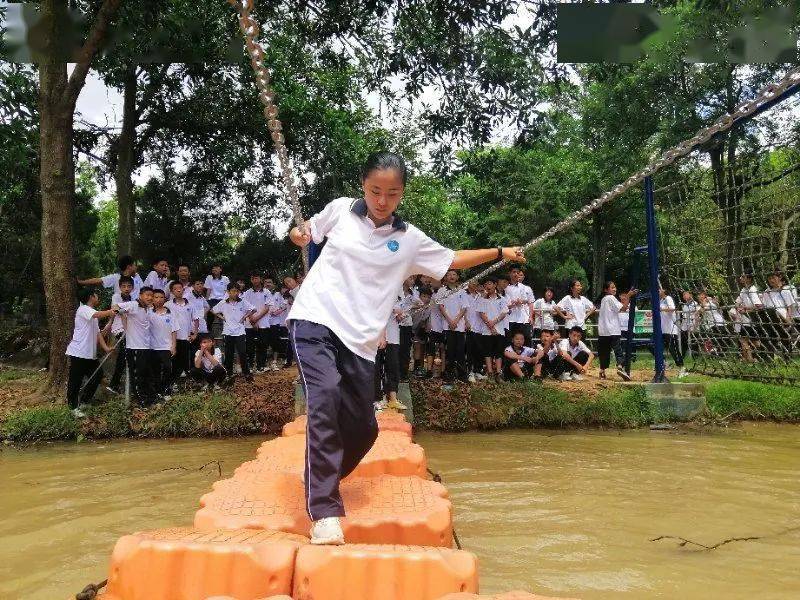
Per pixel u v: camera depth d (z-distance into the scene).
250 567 1.98
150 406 8.24
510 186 20.84
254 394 8.63
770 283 7.36
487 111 10.33
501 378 9.78
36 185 14.80
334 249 2.63
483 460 6.19
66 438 7.66
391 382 7.33
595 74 10.34
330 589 1.95
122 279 8.55
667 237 10.55
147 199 18.12
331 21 10.73
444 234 21.05
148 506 4.57
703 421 8.23
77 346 8.11
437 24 9.88
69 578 3.21
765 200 7.30
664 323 11.02
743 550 3.57
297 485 3.00
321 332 2.54
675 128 14.50
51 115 8.95
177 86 14.23
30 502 4.76
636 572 3.21
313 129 15.08
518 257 3.05
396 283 2.68
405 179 2.59
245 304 10.30
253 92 14.34
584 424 8.21
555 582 3.08
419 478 3.18
